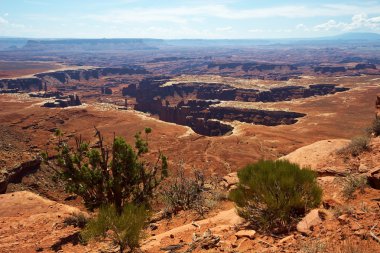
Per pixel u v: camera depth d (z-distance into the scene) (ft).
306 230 21.86
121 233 27.61
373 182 29.60
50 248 35.35
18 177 133.28
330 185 33.40
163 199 43.50
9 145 215.10
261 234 23.84
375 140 43.52
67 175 46.21
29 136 248.73
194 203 40.29
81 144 47.88
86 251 32.09
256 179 26.48
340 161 41.39
